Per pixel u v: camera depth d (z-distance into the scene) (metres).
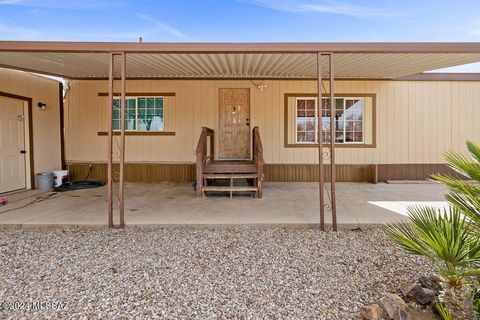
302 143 8.02
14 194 6.25
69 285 2.49
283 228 4.07
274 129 8.00
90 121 8.08
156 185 7.55
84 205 5.24
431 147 8.02
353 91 7.93
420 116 7.98
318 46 3.99
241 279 2.61
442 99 7.98
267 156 8.02
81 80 8.00
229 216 4.45
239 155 8.05
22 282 2.54
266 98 7.96
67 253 3.18
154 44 3.98
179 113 8.02
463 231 1.83
